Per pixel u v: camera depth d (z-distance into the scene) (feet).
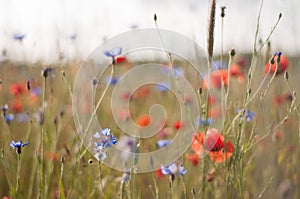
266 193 4.27
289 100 4.61
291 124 4.74
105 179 4.08
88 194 3.96
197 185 4.17
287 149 4.65
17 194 3.65
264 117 4.29
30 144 4.87
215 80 3.82
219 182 4.09
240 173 3.53
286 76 3.59
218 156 3.67
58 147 4.87
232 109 3.98
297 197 4.35
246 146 3.60
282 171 4.53
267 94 4.64
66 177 4.30
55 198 4.25
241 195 3.54
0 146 4.60
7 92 5.79
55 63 5.36
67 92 5.27
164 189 4.38
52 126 4.79
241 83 4.29
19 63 5.83
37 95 5.21
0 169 4.76
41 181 3.89
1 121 5.13
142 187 4.39
